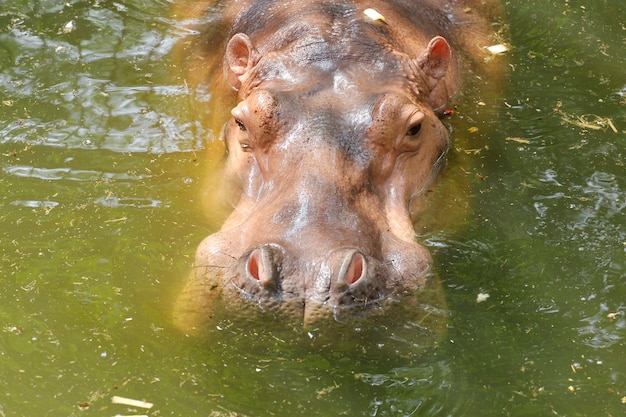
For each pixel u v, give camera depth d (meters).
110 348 10.05
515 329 10.30
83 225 11.84
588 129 13.74
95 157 13.11
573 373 9.80
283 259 9.37
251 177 11.22
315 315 9.11
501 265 11.17
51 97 14.41
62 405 9.41
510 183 12.55
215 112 13.77
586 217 12.01
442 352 9.92
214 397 9.48
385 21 13.50
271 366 9.76
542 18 16.80
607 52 15.88
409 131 11.26
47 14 16.53
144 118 13.91
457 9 16.03
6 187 12.51
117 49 15.56
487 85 14.61
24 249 11.48
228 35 15.02
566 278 11.05
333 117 10.96
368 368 9.73
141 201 12.23
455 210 11.84
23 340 10.18
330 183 10.24
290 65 12.09
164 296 10.73
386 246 10.05
